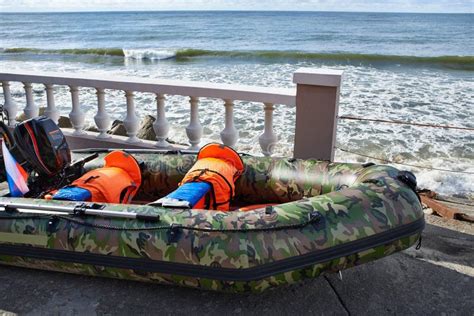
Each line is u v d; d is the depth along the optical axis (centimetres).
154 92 496
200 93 474
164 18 7019
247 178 353
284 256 241
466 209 441
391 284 289
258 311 264
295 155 415
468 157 804
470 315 260
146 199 375
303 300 273
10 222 279
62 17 8638
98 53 2566
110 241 260
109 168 335
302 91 392
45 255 275
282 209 256
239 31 3991
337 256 245
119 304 271
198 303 271
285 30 3994
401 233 256
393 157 805
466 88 1370
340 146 855
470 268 306
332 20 5638
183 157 371
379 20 5634
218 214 258
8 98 583
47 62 2239
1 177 340
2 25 5997
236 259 240
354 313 262
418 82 1474
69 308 268
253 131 903
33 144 318
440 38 3225
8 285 290
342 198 260
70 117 557
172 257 250
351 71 1733
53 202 282
